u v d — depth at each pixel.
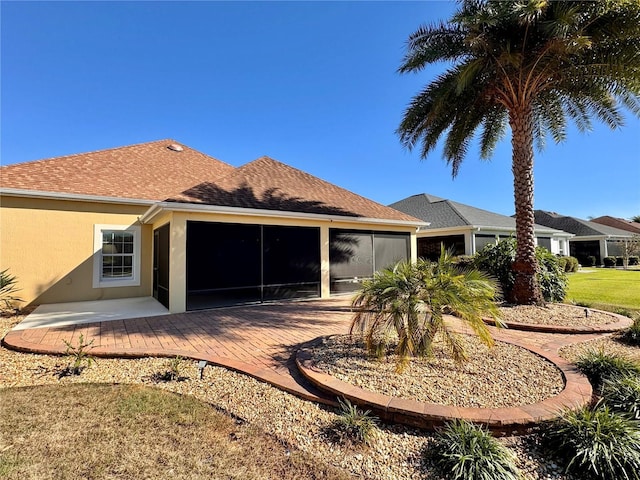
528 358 5.36
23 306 11.05
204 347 6.36
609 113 10.80
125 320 8.84
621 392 4.08
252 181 13.27
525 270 9.77
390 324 5.10
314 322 8.66
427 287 5.14
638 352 6.33
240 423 3.81
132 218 13.27
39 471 2.95
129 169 15.08
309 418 3.92
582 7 7.90
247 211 10.76
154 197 13.66
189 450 3.29
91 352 5.91
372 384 4.38
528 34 8.59
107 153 15.71
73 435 3.51
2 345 6.57
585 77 9.41
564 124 12.21
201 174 17.06
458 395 4.08
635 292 14.27
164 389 4.65
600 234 35.59
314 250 13.07
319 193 14.87
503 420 3.49
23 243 11.27
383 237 15.24
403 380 4.50
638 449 3.09
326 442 3.46
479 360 5.27
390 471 3.05
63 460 3.10
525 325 7.93
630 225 47.38
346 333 7.22
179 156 18.09
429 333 4.91
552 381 4.49
